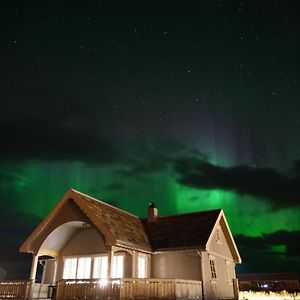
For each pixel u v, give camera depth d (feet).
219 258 70.95
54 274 61.72
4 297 52.06
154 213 76.02
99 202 63.87
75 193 56.29
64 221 55.36
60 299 45.11
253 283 103.24
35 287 53.57
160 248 62.59
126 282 43.11
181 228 68.69
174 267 61.62
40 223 56.18
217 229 73.72
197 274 59.57
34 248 55.67
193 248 60.13
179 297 48.78
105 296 42.78
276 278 124.88
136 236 61.26
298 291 96.43
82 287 44.55
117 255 58.03
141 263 60.85
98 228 51.80
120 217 65.21
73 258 59.62
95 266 57.41
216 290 63.98
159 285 46.75
